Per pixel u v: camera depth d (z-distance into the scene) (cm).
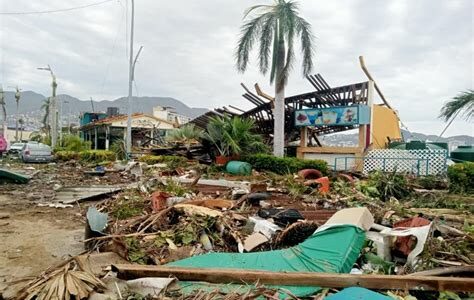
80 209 878
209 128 1841
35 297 335
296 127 2131
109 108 4312
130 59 2148
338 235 462
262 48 1716
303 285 362
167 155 2025
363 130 1886
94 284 351
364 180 1303
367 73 1866
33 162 2391
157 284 353
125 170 1758
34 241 601
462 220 728
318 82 1869
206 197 941
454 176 1263
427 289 353
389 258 479
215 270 381
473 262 459
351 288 321
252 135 1869
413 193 1140
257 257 443
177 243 547
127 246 498
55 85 3522
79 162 2298
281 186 1155
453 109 1795
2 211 845
